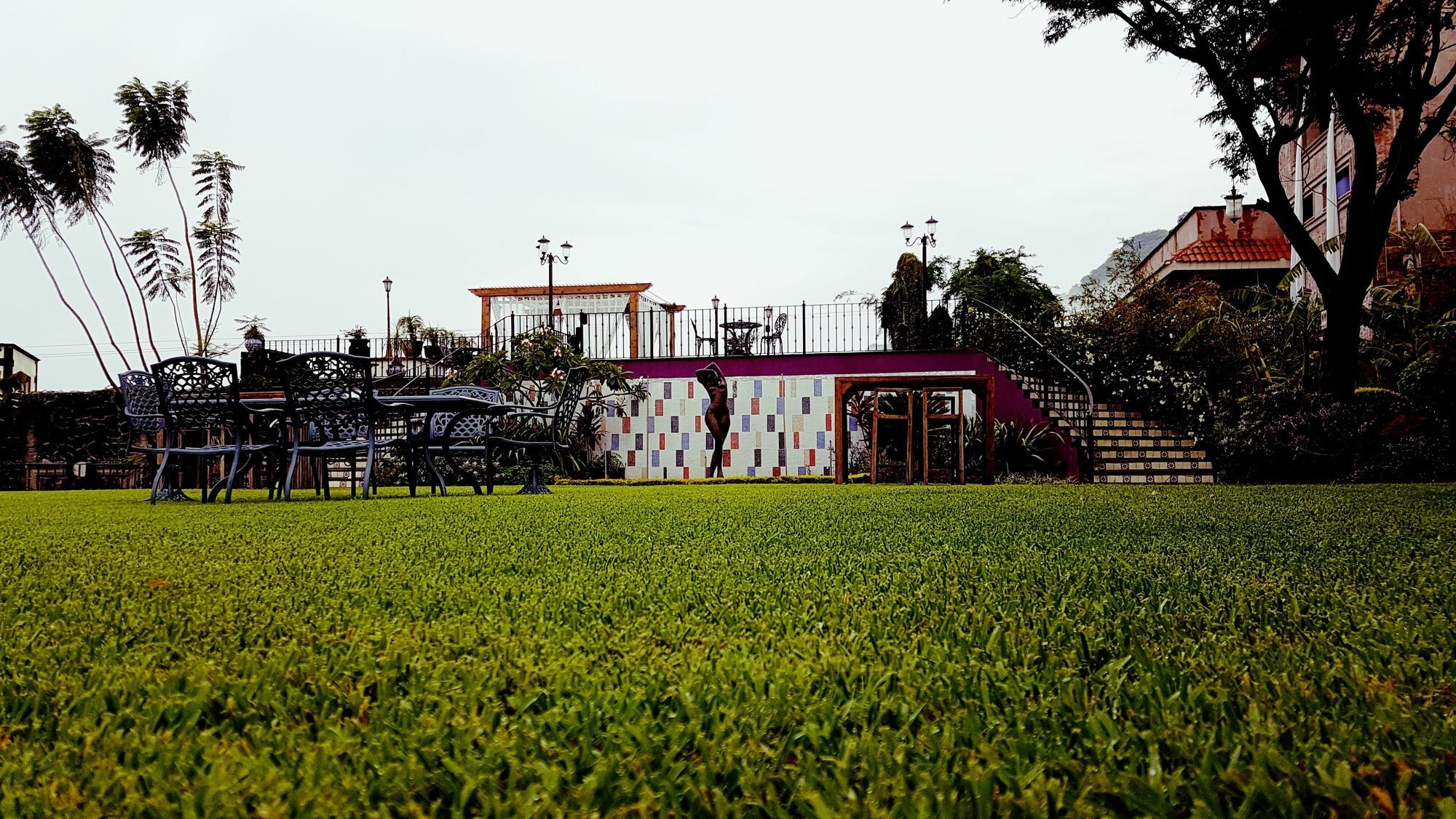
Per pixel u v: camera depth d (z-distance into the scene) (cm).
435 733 96
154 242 1741
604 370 1306
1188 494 613
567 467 1280
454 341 1470
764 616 158
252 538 314
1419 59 934
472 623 153
